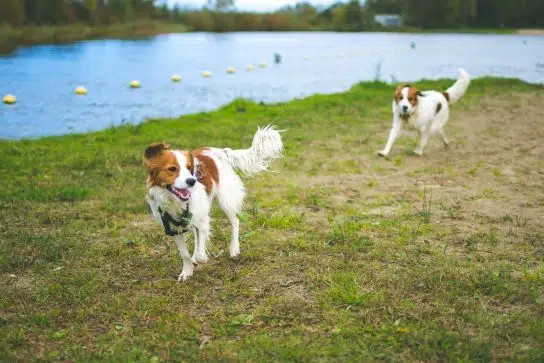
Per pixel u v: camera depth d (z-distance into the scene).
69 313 4.73
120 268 5.71
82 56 35.62
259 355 4.02
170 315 4.66
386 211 7.48
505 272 5.42
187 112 17.16
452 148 11.45
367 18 93.38
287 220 6.97
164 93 21.11
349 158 10.58
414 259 5.76
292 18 93.06
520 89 20.19
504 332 4.24
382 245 6.16
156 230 6.84
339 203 7.86
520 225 6.80
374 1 104.25
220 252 6.07
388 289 5.07
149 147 4.98
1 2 48.25
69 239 6.49
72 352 4.15
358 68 31.91
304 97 19.22
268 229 6.82
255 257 5.87
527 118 14.73
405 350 4.06
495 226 6.81
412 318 4.52
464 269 5.51
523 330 4.25
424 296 4.93
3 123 14.95
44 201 8.01
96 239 6.57
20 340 4.30
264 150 6.12
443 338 4.16
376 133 13.00
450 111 15.88
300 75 28.17
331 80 26.17
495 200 7.89
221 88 22.91
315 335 4.28
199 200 5.16
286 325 4.50
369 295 4.90
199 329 4.44
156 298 4.98
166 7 85.19
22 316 4.71
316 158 10.53
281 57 39.53
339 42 59.38
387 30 89.88
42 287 5.28
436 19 88.50
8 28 48.16
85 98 19.48
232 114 15.38
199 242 5.33
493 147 11.47
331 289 5.02
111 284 5.36
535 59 37.78
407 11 91.12
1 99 18.69
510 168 9.72
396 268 5.56
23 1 51.69
